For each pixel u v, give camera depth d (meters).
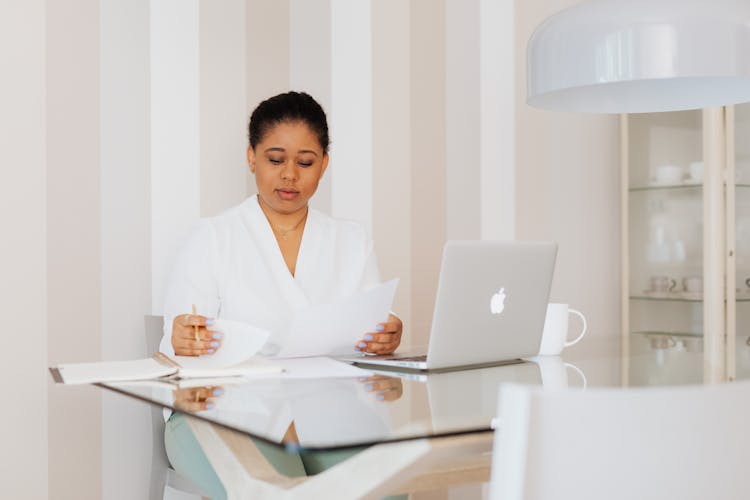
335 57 2.65
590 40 1.55
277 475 1.23
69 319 2.18
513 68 3.08
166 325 1.93
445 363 1.54
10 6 2.11
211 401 1.14
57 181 2.16
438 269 2.87
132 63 2.28
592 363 1.62
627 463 0.75
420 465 0.96
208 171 2.40
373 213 2.72
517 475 0.73
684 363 1.59
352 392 1.23
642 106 1.90
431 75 2.86
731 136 2.90
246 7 2.47
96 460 2.21
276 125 2.03
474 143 2.97
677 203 3.04
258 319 2.00
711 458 0.77
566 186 3.23
